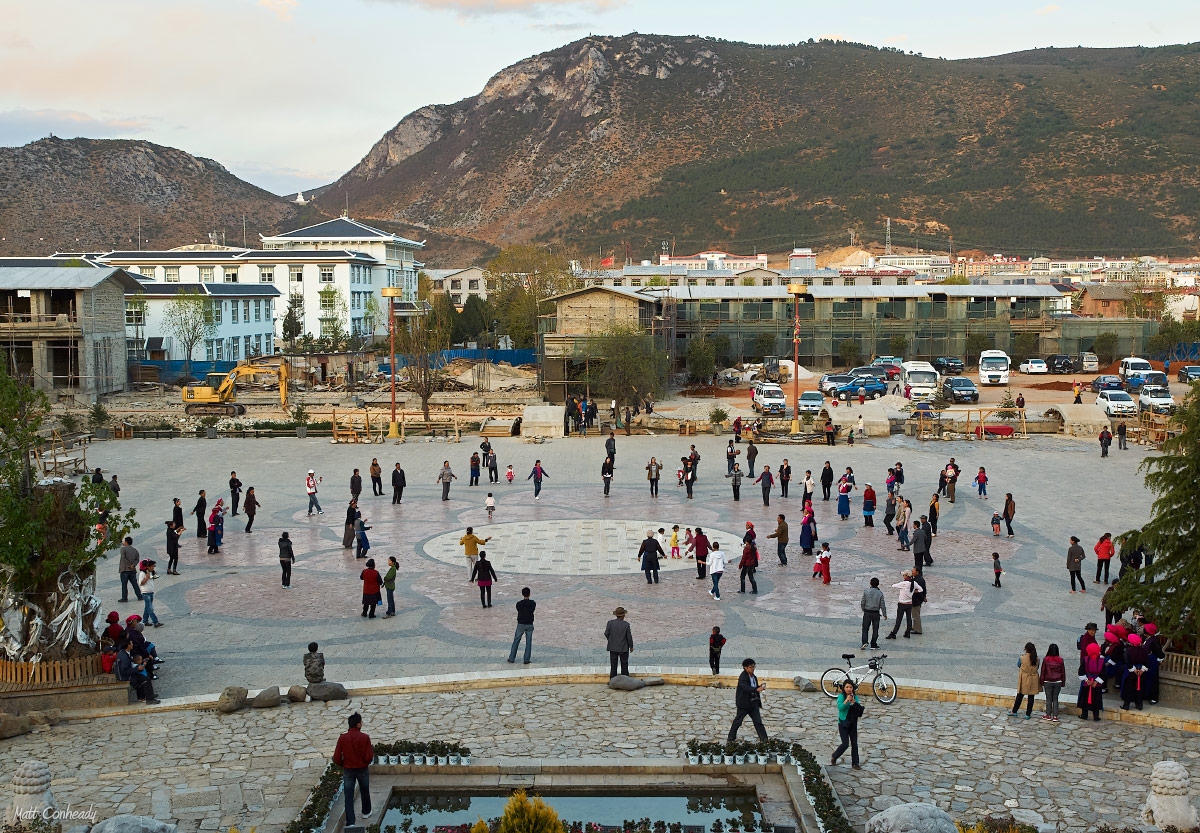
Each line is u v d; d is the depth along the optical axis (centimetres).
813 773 1600
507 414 6725
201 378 9194
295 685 2100
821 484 4416
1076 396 6562
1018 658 2322
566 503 4125
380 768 1662
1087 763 1734
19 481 2109
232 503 3966
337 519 3866
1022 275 17938
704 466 4975
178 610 2731
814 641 2448
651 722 1922
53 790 1612
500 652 2378
